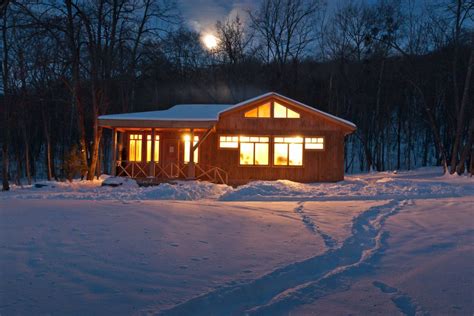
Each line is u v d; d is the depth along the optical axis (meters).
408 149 42.91
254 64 44.72
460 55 33.97
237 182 23.30
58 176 38.91
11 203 10.87
